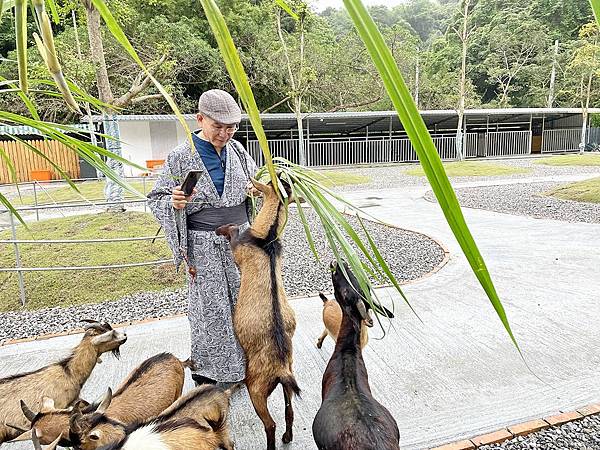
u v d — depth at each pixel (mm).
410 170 20047
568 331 3838
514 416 2719
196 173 2307
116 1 9695
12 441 2424
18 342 4027
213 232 2734
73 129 1200
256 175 2670
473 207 10695
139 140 19609
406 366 3328
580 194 11234
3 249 7230
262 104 25984
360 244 1094
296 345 3738
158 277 6082
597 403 2818
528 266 5781
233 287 2848
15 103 12594
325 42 28188
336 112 22953
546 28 37969
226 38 519
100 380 3303
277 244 2402
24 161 16922
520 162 21875
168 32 20672
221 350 2852
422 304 4547
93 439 1896
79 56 9664
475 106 33344
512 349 3553
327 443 1719
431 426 2648
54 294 5633
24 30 601
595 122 27922
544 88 35469
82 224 8664
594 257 6117
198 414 2129
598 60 25578
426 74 35938
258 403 2332
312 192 1578
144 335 4059
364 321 2125
